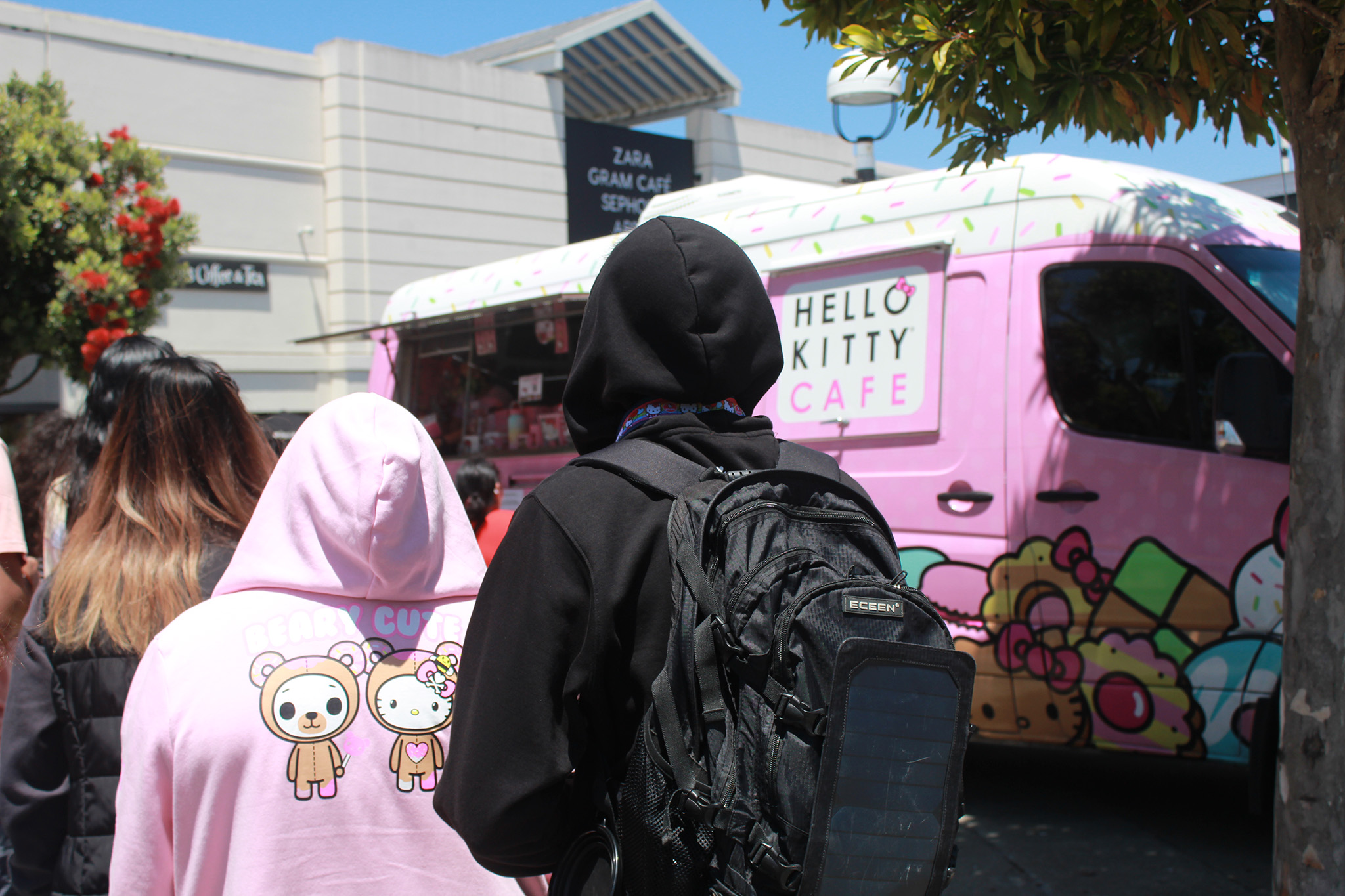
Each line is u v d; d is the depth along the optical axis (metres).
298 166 17.28
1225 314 4.46
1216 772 5.96
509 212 18.94
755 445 1.66
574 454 7.26
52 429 4.61
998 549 4.88
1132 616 4.50
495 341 7.86
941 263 5.19
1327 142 2.61
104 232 12.77
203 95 16.48
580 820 1.55
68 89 15.38
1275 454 4.23
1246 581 4.24
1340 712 2.54
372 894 1.68
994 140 4.27
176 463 2.16
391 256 17.78
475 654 1.52
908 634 1.42
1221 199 4.91
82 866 1.89
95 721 1.92
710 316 1.62
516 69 20.11
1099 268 4.76
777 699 1.35
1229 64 4.05
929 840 1.39
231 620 1.75
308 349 17.39
